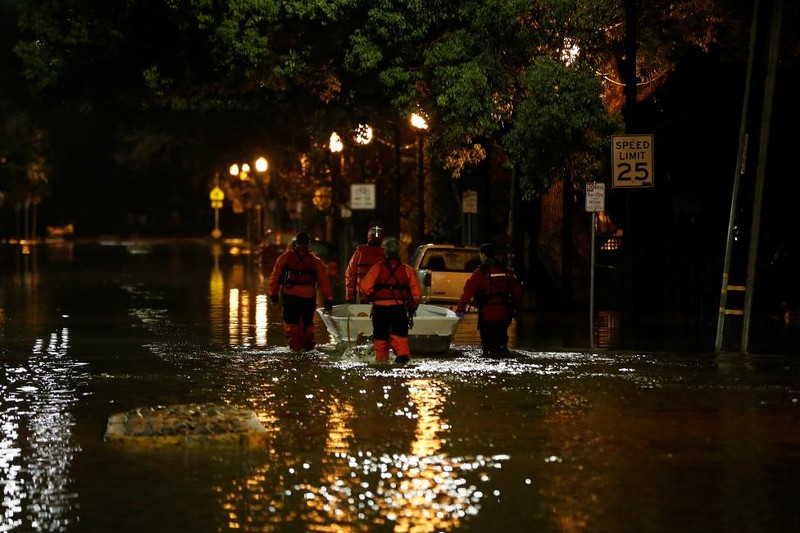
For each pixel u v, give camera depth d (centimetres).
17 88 10088
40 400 1936
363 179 7969
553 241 4631
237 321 3616
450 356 2567
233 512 1185
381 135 6819
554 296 4616
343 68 3947
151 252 10188
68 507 1209
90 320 3634
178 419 1608
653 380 2175
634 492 1273
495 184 6378
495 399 1931
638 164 2955
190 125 11088
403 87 3794
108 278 6184
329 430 1644
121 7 4062
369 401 1911
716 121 4547
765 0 3447
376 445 1534
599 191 2928
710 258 4306
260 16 3775
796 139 4084
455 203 6288
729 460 1445
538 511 1189
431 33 3841
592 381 2161
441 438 1582
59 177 15388
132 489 1289
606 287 4706
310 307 2703
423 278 4000
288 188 9769
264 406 1861
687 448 1517
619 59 4028
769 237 3975
